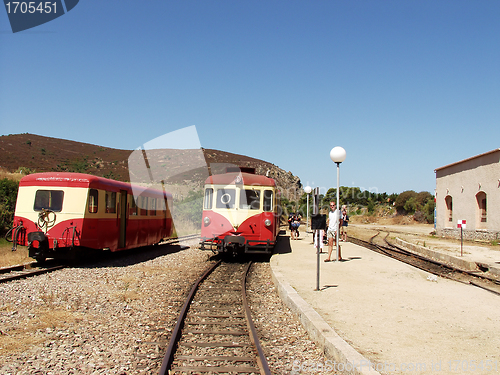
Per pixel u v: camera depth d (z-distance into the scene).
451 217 28.89
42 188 13.17
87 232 13.12
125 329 6.60
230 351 5.71
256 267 14.07
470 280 11.23
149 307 8.06
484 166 23.42
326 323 6.18
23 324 6.71
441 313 7.07
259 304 8.55
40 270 11.66
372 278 10.41
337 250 13.58
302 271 11.38
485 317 6.86
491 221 22.59
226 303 8.57
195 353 5.60
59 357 5.32
